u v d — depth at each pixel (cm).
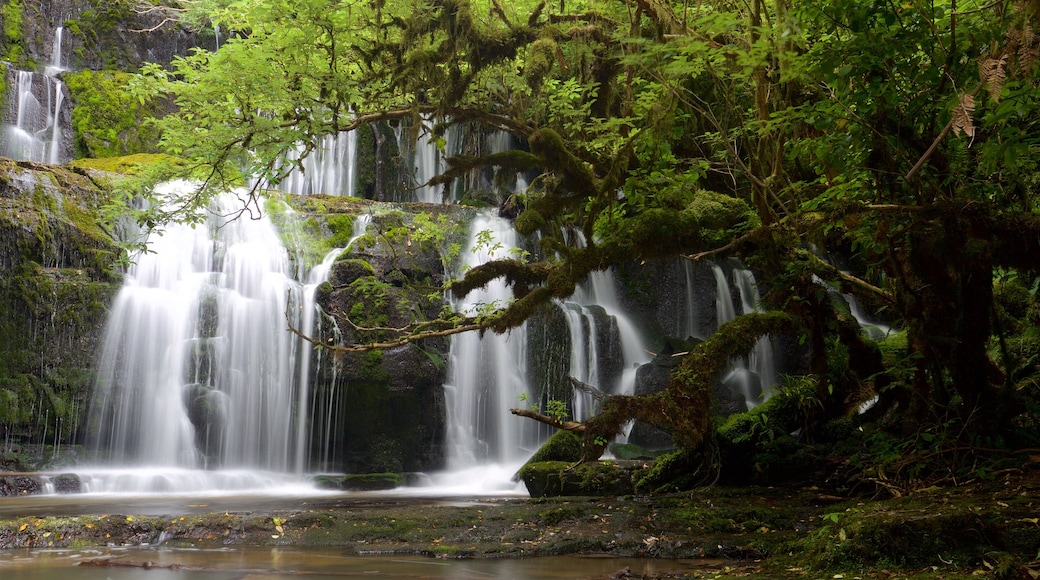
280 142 833
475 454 1545
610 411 726
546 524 731
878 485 764
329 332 1486
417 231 1151
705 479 919
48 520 738
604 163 884
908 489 730
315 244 1617
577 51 865
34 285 1386
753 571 534
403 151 2062
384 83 928
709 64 682
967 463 748
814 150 705
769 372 1614
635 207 891
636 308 1739
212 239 1559
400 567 592
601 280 1753
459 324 844
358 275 1541
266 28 802
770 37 648
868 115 672
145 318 1443
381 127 2080
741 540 646
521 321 815
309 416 1465
